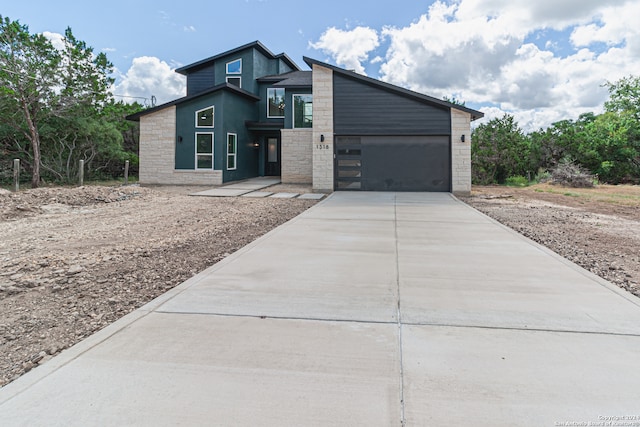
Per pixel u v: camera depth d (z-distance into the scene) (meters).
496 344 2.68
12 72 14.88
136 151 23.84
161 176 17.47
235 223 8.12
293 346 2.66
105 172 21.39
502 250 5.60
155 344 2.68
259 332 2.88
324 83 15.06
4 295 3.80
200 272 4.46
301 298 3.60
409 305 3.43
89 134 18.78
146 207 10.55
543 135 23.45
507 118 21.92
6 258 5.21
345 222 8.08
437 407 1.99
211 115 17.27
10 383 2.22
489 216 9.23
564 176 17.64
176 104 17.27
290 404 2.02
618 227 7.71
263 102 21.78
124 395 2.10
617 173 22.47
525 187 18.84
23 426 1.85
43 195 10.87
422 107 14.72
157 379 2.25
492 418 1.90
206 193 13.79
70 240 6.44
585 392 2.11
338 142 15.13
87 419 1.90
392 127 14.86
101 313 3.36
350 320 3.10
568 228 7.60
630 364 2.40
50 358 2.58
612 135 23.16
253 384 2.20
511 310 3.30
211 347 2.64
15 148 18.03
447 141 14.74
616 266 4.77
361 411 1.96
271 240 6.25
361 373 2.31
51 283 4.13
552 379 2.24
